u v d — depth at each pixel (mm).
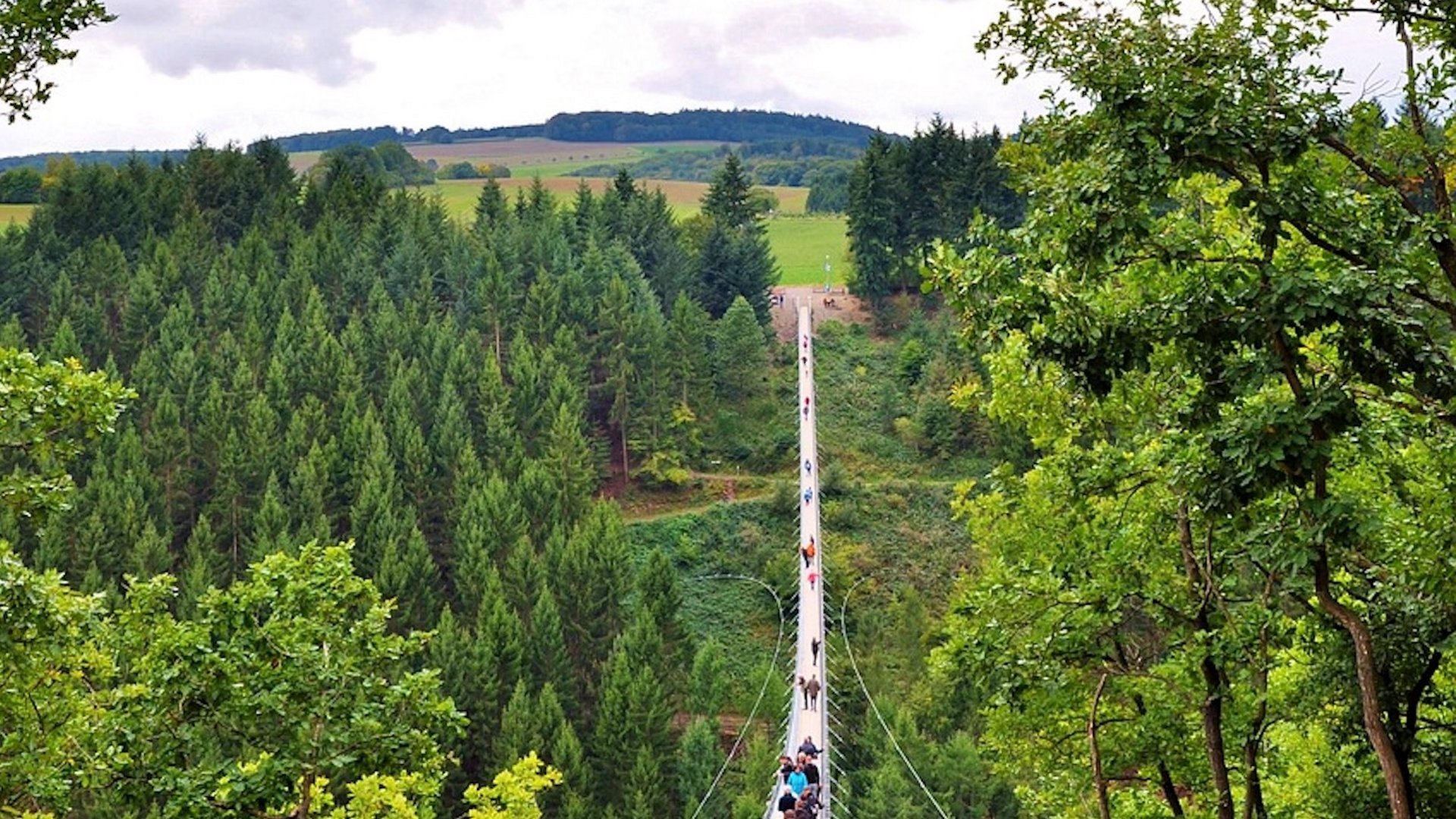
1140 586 19203
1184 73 12406
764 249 140750
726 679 77125
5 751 16047
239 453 84625
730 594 94500
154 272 115625
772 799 41469
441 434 94125
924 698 70375
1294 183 12547
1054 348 13445
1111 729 22469
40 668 15430
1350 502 12711
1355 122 12977
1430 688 18438
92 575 67625
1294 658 18406
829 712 64500
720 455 113250
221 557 77500
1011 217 135125
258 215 140500
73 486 15570
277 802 17078
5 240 121938
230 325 110000
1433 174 13250
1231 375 13062
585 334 115375
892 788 57812
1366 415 14727
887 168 138250
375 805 18703
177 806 16656
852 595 89500
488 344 115562
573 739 61125
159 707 17219
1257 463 12328
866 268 138250
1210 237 14320
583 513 92688
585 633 74188
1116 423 20109
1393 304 12633
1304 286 12117
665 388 110750
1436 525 13750
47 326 106812
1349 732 18297
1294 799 21234
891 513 100938
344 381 97062
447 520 86562
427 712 18359
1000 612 20578
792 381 126750
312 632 18156
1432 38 13047
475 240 133875
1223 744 20484
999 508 22578
